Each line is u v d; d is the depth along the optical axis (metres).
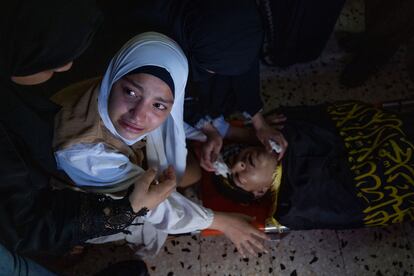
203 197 1.70
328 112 1.68
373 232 1.76
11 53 0.84
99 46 1.88
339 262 1.70
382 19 1.75
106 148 1.17
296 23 1.78
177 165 1.45
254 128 1.69
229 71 1.25
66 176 1.20
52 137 1.09
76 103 1.16
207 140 1.61
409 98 1.86
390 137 1.52
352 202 1.51
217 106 1.60
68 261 1.61
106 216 1.06
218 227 1.43
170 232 1.40
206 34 1.16
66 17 0.82
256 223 1.63
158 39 1.13
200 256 1.70
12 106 0.94
